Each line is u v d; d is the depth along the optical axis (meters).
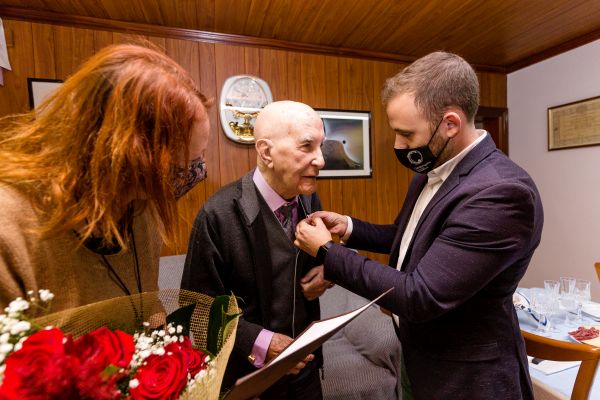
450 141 0.78
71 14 1.82
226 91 2.14
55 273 0.49
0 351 0.32
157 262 0.69
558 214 2.57
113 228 0.46
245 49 2.18
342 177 2.47
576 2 1.83
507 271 0.72
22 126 0.49
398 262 0.97
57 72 1.84
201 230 0.87
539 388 1.01
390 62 2.54
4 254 0.44
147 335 0.49
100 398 0.29
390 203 2.62
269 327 0.89
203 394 0.40
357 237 1.11
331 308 2.01
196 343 0.53
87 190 0.46
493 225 0.65
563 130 2.48
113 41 1.92
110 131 0.44
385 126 2.57
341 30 2.10
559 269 2.58
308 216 0.97
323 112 2.38
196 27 2.03
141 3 1.73
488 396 0.74
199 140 0.52
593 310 1.40
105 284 0.56
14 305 0.37
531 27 2.12
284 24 2.01
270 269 0.88
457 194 0.73
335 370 1.54
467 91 0.75
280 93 2.28
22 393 0.27
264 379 0.42
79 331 0.44
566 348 0.84
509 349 0.77
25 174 0.44
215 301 0.53
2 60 1.72
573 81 2.39
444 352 0.77
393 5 1.80
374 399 1.53
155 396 0.35
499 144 2.91
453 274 0.66
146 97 0.44
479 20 2.01
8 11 1.74
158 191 0.47
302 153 0.80
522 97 2.77
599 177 2.29
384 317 1.74
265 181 0.89
